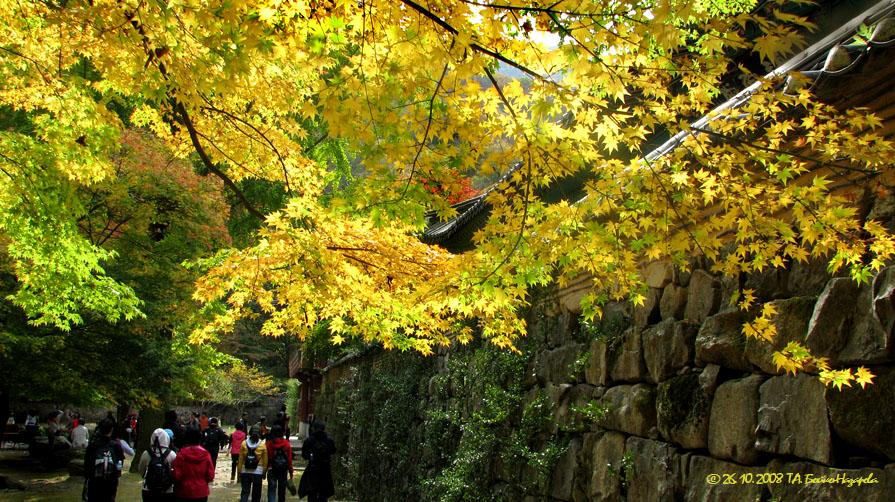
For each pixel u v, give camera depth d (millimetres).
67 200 4965
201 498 6816
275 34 2564
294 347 35406
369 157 2475
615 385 4809
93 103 4559
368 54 2404
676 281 4242
